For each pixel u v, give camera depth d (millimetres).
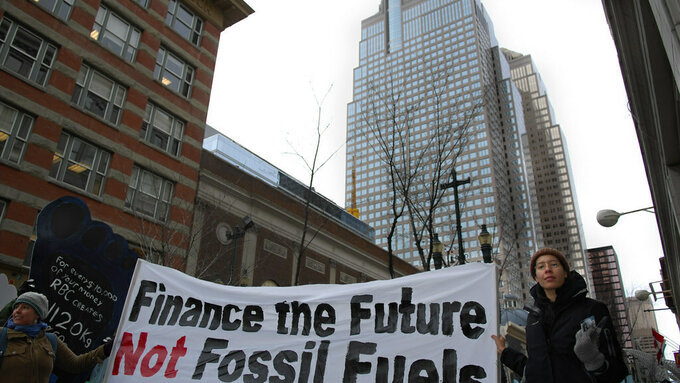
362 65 128875
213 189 23609
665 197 14906
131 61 21422
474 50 108438
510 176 104750
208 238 22484
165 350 5102
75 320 5504
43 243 5422
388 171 17531
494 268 4559
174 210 20938
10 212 15656
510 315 25000
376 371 4527
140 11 22234
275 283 26234
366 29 136625
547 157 165625
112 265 5992
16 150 16547
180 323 5246
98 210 18125
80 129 18375
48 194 16797
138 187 20094
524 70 185875
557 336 3133
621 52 10977
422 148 25844
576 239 143750
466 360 4258
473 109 19609
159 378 4945
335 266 31719
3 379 3898
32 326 4211
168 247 18469
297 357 4836
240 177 25578
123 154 19656
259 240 25797
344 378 4594
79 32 19359
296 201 29406
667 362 21953
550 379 3062
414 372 4391
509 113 115938
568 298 3201
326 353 4773
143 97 21219
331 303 5012
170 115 22547
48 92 17703
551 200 157250
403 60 120438
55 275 5449
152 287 5465
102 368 7438
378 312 4801
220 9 26969
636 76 11086
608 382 2885
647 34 9172
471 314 4430
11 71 16750
